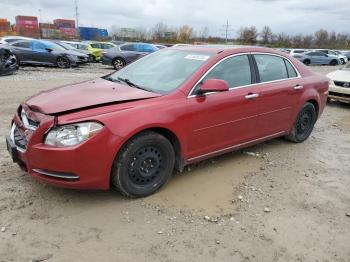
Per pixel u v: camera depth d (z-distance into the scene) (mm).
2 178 4266
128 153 3732
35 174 3615
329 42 76625
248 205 4023
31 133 3592
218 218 3721
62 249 3137
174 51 5125
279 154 5680
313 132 7203
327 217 3895
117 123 3605
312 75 6230
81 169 3502
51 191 4027
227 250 3246
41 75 14922
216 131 4559
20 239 3221
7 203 3746
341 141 6668
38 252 3078
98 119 3531
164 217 3684
